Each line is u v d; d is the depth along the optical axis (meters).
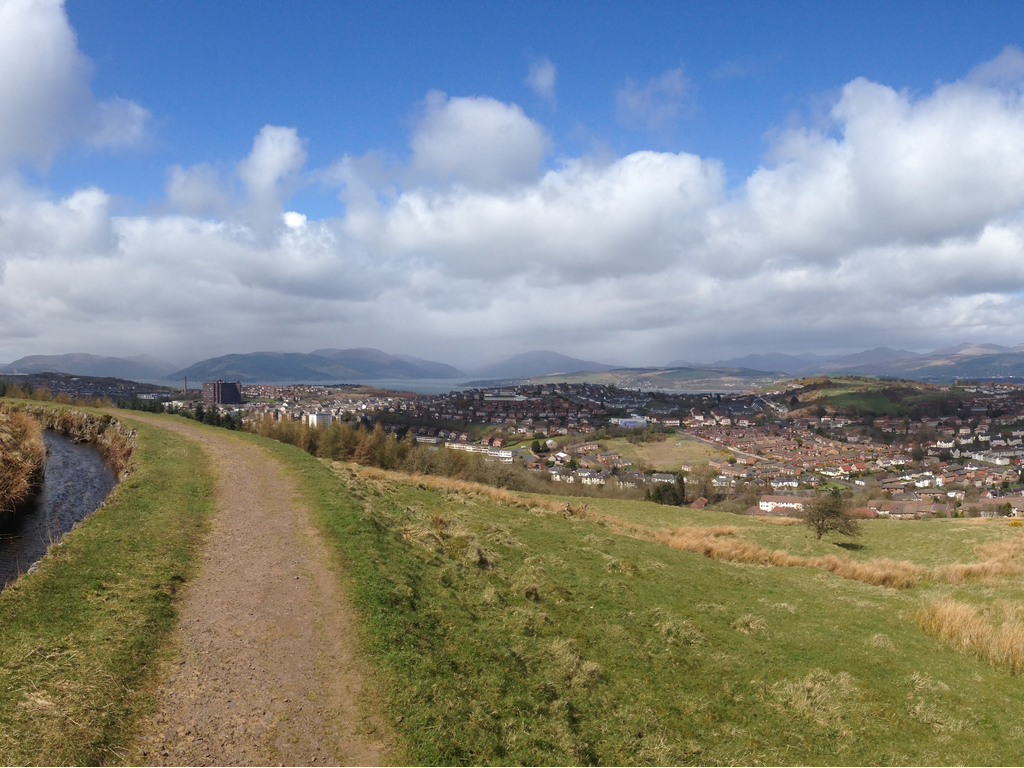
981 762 12.81
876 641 18.81
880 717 14.32
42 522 22.30
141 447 32.19
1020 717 14.80
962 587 27.92
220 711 9.67
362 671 11.16
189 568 15.43
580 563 23.38
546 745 10.79
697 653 16.58
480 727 10.48
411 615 13.84
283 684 10.55
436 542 20.91
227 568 15.72
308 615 13.16
